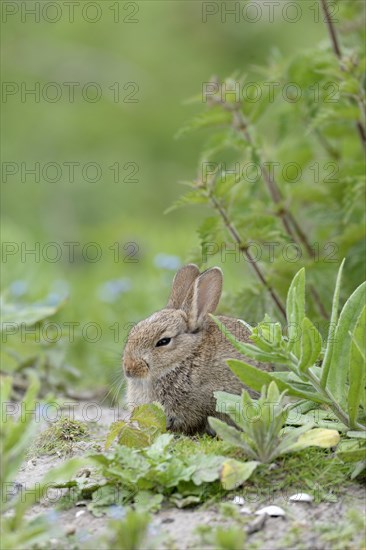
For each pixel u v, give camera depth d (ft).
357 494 22.68
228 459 23.21
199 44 93.40
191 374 30.12
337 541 20.67
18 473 26.00
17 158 83.30
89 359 42.16
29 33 91.56
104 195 79.51
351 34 39.50
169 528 21.49
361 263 35.65
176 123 87.81
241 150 36.68
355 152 40.37
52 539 21.16
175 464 23.09
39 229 75.00
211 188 32.83
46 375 38.24
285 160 41.29
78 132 85.97
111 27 94.22
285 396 28.17
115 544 20.10
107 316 47.44
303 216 38.42
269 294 35.04
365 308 23.02
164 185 81.66
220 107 36.24
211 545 20.59
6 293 40.57
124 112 88.33
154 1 96.89
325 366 23.93
